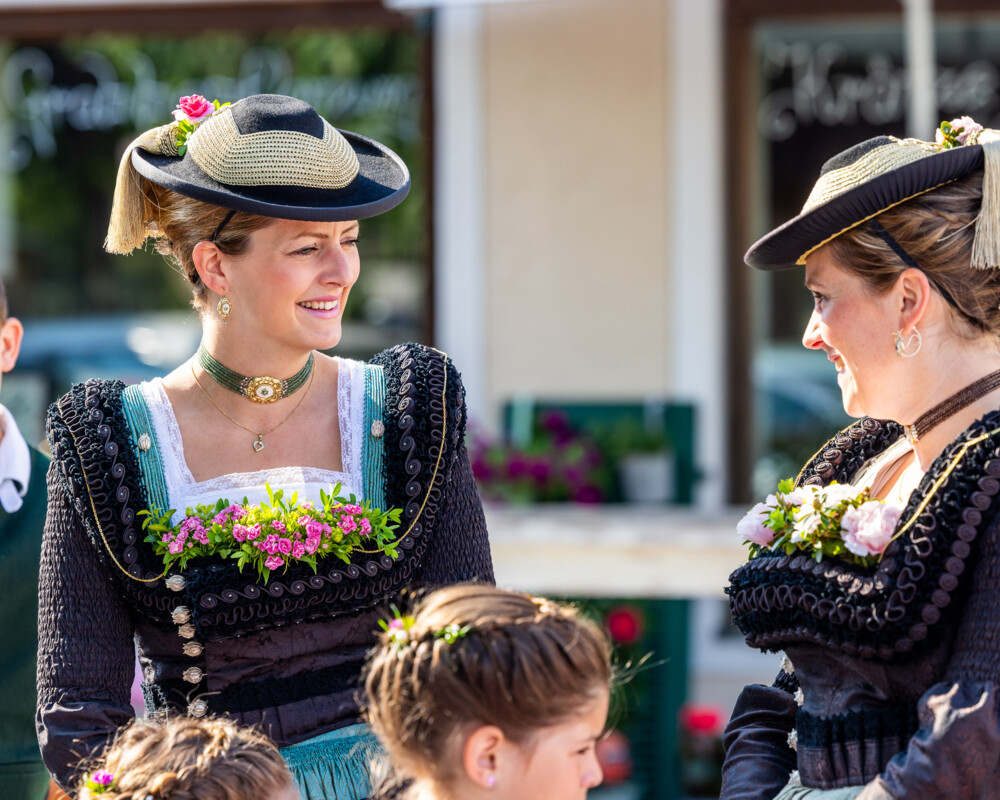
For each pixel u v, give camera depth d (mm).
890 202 2781
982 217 2736
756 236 9023
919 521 2734
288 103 3258
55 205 10344
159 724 3096
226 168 3143
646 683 6926
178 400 3332
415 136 9734
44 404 10258
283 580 3113
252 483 3236
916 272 2793
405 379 3379
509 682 2635
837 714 2875
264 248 3154
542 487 7441
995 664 2584
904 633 2711
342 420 3336
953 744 2549
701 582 6098
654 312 8992
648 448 7707
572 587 6211
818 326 2977
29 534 3852
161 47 9805
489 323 9109
